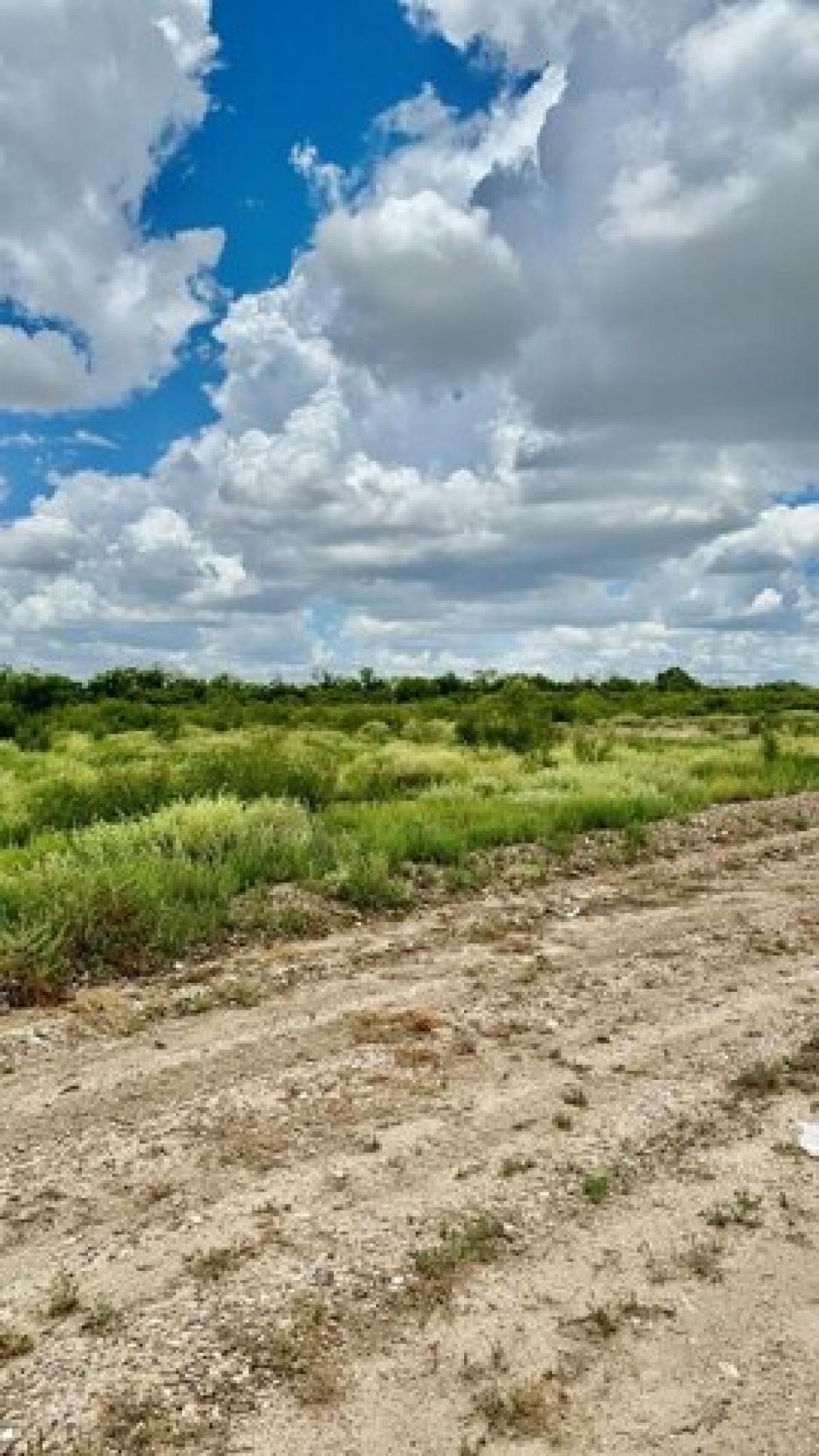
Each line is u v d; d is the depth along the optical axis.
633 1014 9.15
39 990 9.83
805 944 11.30
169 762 24.28
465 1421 4.46
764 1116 7.16
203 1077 7.95
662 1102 7.35
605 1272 5.45
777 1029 8.71
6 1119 7.29
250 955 11.14
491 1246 5.65
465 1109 7.29
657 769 25.47
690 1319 5.11
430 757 27.28
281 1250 5.63
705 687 76.62
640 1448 4.32
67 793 18.72
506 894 13.83
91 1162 6.63
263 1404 4.54
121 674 62.31
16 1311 5.19
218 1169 6.50
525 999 9.58
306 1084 7.74
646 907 13.07
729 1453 4.30
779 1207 6.06
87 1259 5.60
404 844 15.12
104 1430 4.39
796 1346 4.93
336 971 10.55
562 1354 4.86
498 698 55.03
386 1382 4.67
